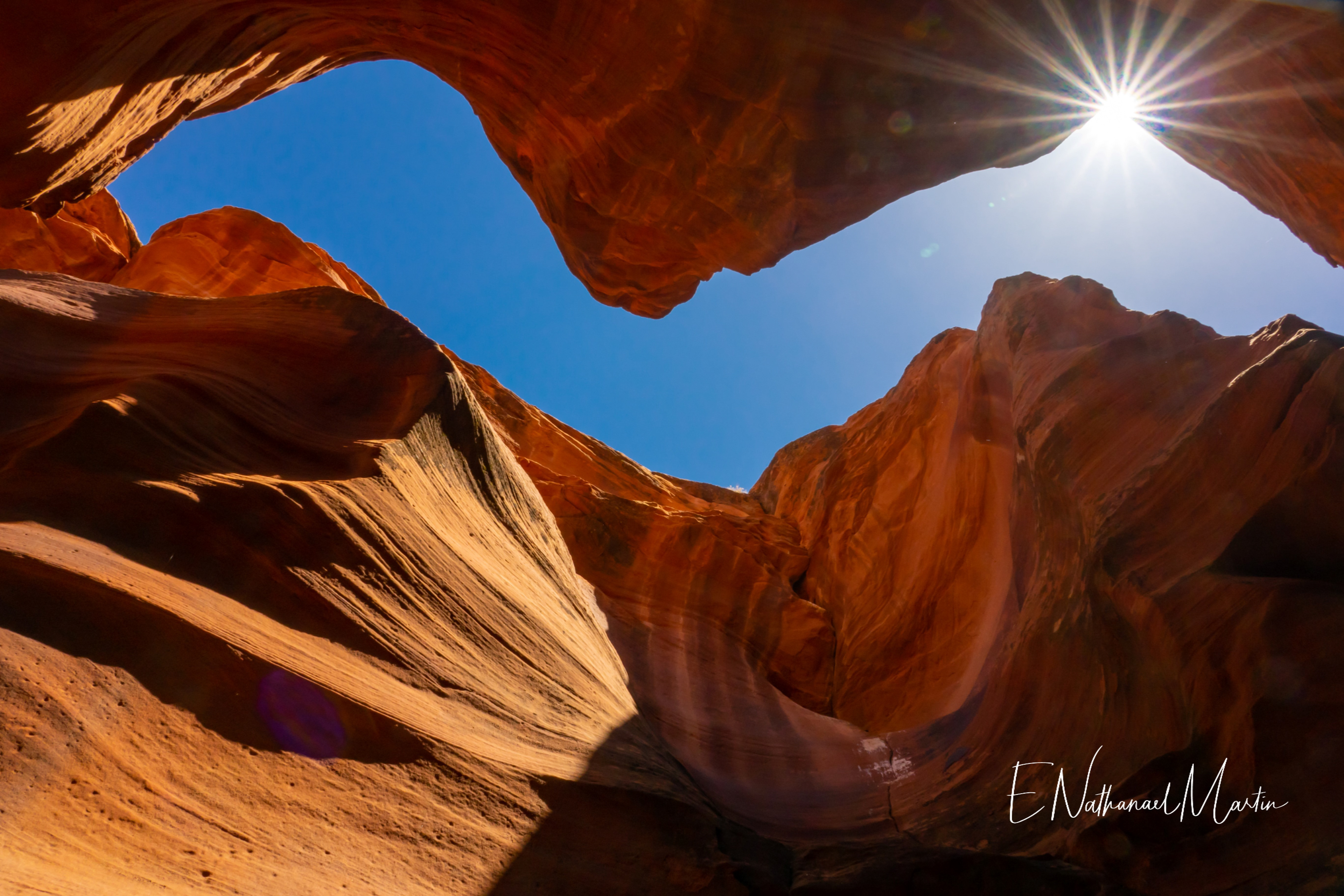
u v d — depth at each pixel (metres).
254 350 9.07
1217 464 8.20
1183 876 6.48
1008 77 7.84
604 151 9.41
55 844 3.85
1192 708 7.12
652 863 7.10
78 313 8.65
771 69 7.85
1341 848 5.93
